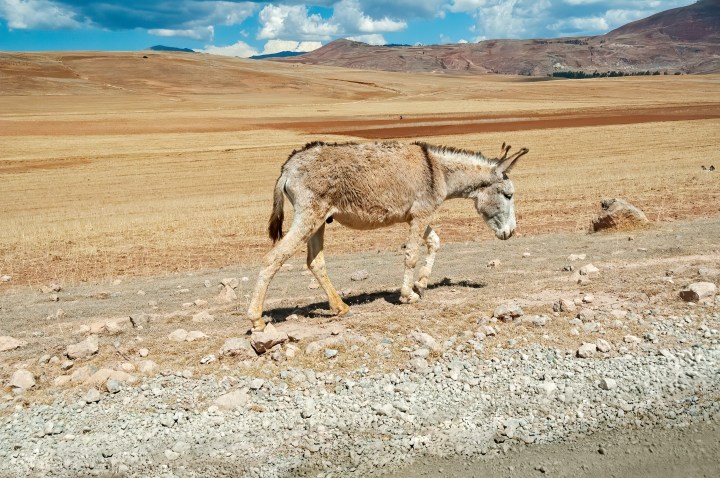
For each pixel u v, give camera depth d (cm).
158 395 652
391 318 835
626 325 777
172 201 3184
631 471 529
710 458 539
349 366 701
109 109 10712
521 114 8775
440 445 567
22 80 15462
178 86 17288
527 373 673
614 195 2395
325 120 8450
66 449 571
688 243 1218
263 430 593
